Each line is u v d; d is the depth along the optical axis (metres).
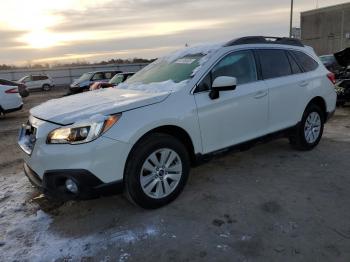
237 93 4.41
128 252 3.10
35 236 3.44
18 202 4.23
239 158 5.45
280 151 5.74
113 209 3.89
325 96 5.77
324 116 5.89
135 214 3.75
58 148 3.31
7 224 3.70
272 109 4.89
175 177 3.91
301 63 5.47
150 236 3.32
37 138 3.44
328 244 3.09
